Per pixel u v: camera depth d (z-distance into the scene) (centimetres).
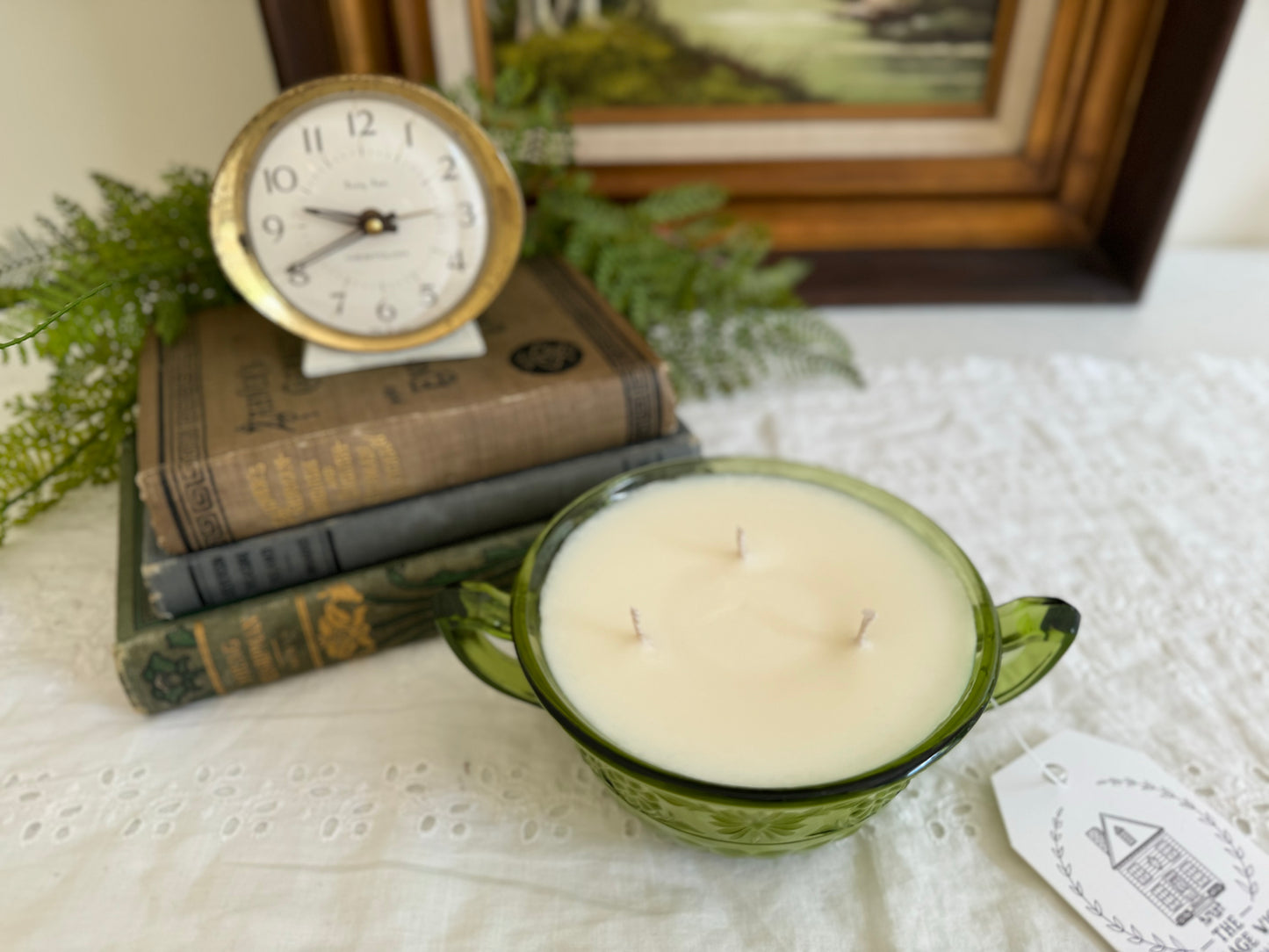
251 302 25
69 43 36
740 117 38
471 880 20
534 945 19
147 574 22
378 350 26
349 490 24
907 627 19
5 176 38
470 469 25
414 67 35
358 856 20
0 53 36
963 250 41
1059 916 19
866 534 22
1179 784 21
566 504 26
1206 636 25
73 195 39
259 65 38
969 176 39
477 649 20
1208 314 40
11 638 25
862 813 18
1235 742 22
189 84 38
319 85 24
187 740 23
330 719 23
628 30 35
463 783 22
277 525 23
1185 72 35
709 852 20
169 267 29
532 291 31
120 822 21
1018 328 39
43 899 19
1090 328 39
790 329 35
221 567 23
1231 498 30
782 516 22
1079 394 35
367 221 25
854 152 38
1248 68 40
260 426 23
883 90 37
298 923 19
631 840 21
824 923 19
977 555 28
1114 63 36
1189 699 24
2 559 28
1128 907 19
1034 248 41
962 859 20
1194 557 28
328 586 24
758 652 19
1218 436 33
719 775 16
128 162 39
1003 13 35
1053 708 23
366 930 19
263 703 24
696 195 35
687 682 18
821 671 18
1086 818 20
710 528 22
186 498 22
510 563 25
